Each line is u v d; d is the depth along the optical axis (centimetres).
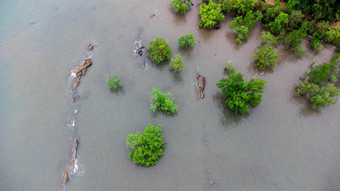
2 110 4669
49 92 4916
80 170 4012
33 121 4541
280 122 4512
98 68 5241
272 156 4169
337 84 4922
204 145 4269
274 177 3975
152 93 4556
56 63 5347
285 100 4744
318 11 5344
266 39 5316
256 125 4481
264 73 5112
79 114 4625
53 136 4366
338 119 4538
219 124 4500
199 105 4697
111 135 4369
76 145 4231
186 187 3878
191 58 5366
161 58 5056
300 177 3975
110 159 4119
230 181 3938
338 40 5350
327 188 3881
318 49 5278
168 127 4450
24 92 4916
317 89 4594
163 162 4084
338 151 4219
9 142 4294
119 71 5188
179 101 4738
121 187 3872
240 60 5331
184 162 4094
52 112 4653
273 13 5544
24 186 3869
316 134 4391
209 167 4059
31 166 4050
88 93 4888
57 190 3841
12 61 5378
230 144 4288
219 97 4775
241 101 4219
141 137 3975
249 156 4169
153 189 3856
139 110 4656
